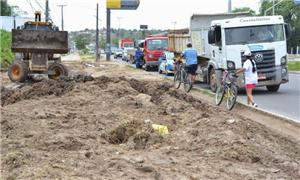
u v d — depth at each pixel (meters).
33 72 24.95
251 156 8.32
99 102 14.26
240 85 19.86
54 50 24.92
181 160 8.05
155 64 38.62
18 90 18.12
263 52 20.16
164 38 39.62
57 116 11.96
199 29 24.03
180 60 22.92
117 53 80.25
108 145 9.16
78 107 13.66
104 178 6.73
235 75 16.23
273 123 13.50
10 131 10.02
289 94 20.78
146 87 18.59
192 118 11.57
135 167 7.40
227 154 8.36
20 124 10.68
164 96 15.44
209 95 20.59
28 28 25.72
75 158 7.75
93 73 33.97
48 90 17.16
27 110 12.91
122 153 8.41
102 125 10.91
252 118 14.34
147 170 7.27
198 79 23.94
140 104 13.84
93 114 12.30
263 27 20.45
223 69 20.38
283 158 8.55
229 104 15.75
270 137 10.36
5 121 10.87
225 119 10.95
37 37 24.70
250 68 16.12
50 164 7.31
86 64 47.50
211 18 26.34
